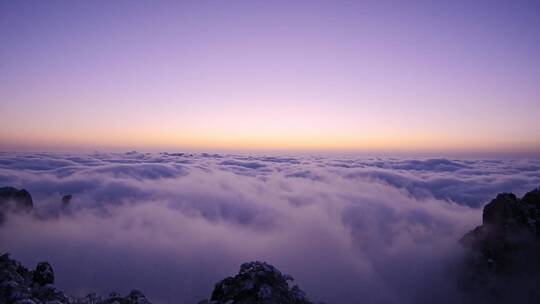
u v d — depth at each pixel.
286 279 17.94
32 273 17.11
